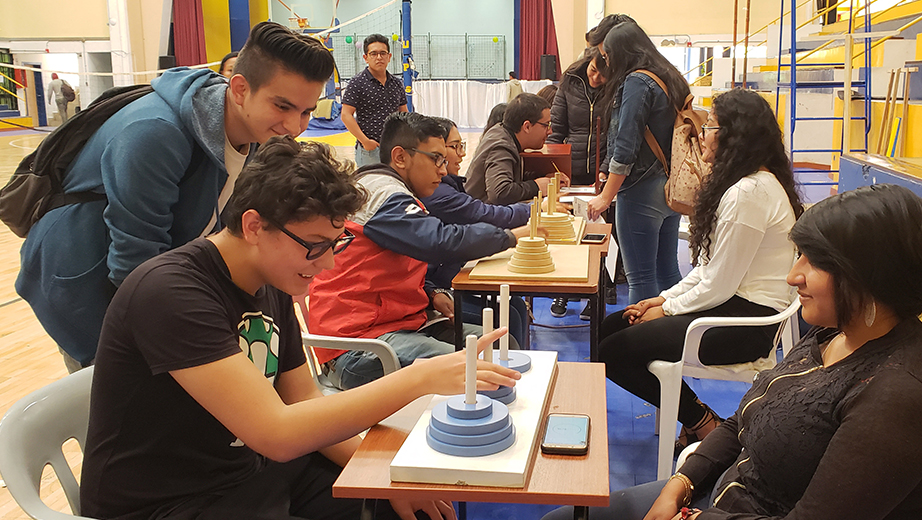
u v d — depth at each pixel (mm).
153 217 1842
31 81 18781
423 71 20031
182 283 1290
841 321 1219
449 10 20312
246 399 1262
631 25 3424
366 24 20141
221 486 1407
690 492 1520
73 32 14625
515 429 1251
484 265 2467
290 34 1817
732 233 2340
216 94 1890
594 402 1434
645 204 3475
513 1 19344
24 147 15078
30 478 1348
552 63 14844
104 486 1341
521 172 3986
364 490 1152
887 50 6301
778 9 10625
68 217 1904
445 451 1187
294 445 1274
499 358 1510
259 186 1276
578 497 1109
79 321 1966
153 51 14258
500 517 2375
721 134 2420
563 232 2867
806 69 6355
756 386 1433
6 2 14617
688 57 12133
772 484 1309
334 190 1271
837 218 1192
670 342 2438
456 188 3227
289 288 1367
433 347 2289
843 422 1167
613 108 3564
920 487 1138
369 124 5840
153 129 1813
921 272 1154
